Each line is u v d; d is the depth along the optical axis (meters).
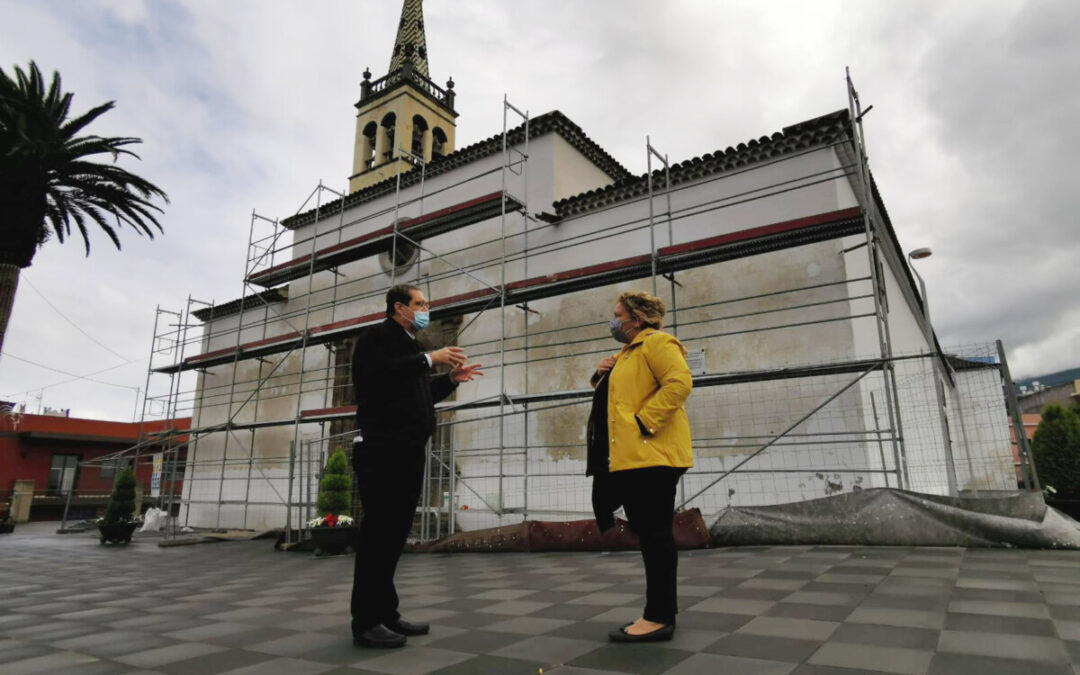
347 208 16.67
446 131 21.61
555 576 5.24
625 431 2.71
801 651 2.38
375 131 20.83
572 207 11.80
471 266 13.23
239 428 14.77
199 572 7.13
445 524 11.84
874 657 2.27
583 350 11.02
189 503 15.93
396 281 14.54
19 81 15.44
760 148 9.91
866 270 10.02
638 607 3.51
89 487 27.12
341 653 2.71
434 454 12.16
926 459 11.60
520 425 11.44
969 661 2.18
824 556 5.38
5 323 14.98
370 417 3.01
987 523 5.57
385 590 2.92
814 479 8.49
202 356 16.41
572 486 10.60
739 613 3.12
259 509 15.54
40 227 15.98
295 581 5.91
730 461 9.17
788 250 9.40
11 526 18.28
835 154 9.50
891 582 3.86
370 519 2.92
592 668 2.29
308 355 15.85
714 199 10.35
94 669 2.58
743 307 9.58
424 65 22.11
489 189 13.79
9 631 3.54
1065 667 2.08
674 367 2.70
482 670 2.34
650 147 9.92
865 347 9.20
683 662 2.30
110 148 16.16
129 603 4.62
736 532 6.73
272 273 15.25
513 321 12.12
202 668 2.54
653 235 9.83
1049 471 11.14
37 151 14.80
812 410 8.52
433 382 3.41
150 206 17.53
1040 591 3.38
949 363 13.24
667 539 2.69
